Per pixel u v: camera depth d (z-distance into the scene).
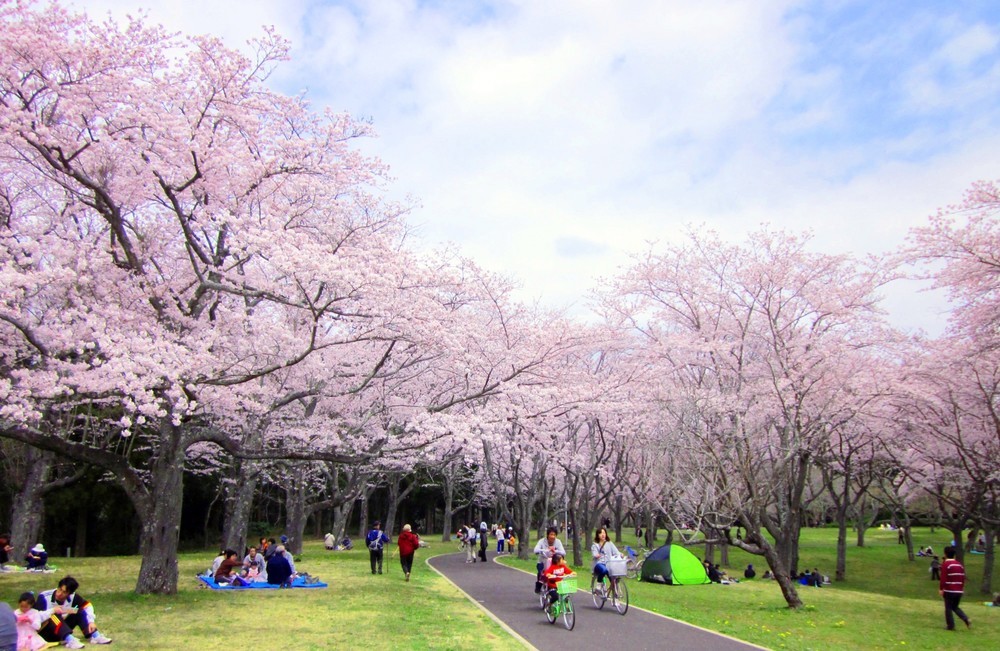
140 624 10.55
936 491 22.78
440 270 14.36
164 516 13.75
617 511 35.03
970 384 18.14
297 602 13.24
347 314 12.91
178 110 12.94
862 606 16.05
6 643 7.11
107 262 12.93
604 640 10.23
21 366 13.39
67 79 11.37
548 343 16.48
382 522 55.44
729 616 13.59
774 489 16.09
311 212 15.54
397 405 17.59
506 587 17.12
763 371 19.64
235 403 15.73
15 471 24.17
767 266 19.20
